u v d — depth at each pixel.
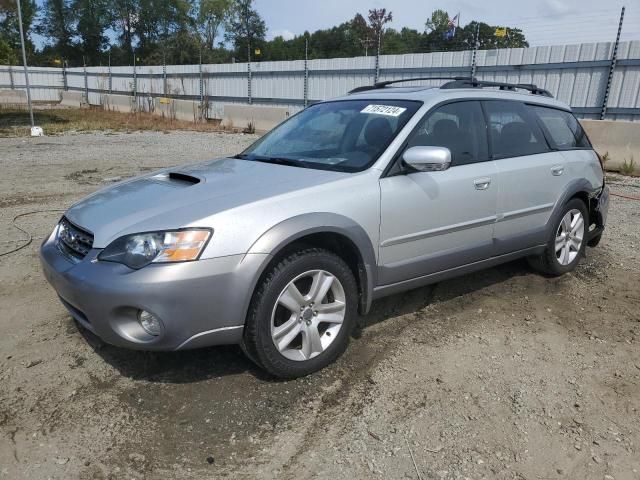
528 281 4.84
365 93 4.43
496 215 4.11
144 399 2.94
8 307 4.04
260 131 20.28
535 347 3.62
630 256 5.59
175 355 3.39
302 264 3.01
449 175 3.76
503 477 2.43
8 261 5.01
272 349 2.98
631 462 2.54
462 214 3.85
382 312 4.12
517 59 14.71
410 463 2.50
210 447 2.59
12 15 53.59
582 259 5.46
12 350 3.42
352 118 3.99
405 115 3.74
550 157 4.61
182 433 2.68
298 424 2.77
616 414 2.91
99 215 3.07
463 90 4.14
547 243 4.67
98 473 2.41
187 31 63.81
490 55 15.35
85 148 14.12
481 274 4.98
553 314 4.16
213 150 14.07
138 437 2.64
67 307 3.12
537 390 3.11
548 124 4.79
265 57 61.00
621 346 3.66
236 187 3.19
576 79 13.52
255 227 2.86
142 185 3.50
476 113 4.13
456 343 3.65
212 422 2.77
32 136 17.19
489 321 4.01
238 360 3.36
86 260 2.86
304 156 3.80
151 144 15.41
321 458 2.53
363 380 3.18
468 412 2.89
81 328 3.70
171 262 2.69
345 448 2.60
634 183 9.94
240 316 2.85
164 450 2.56
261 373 3.21
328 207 3.12
